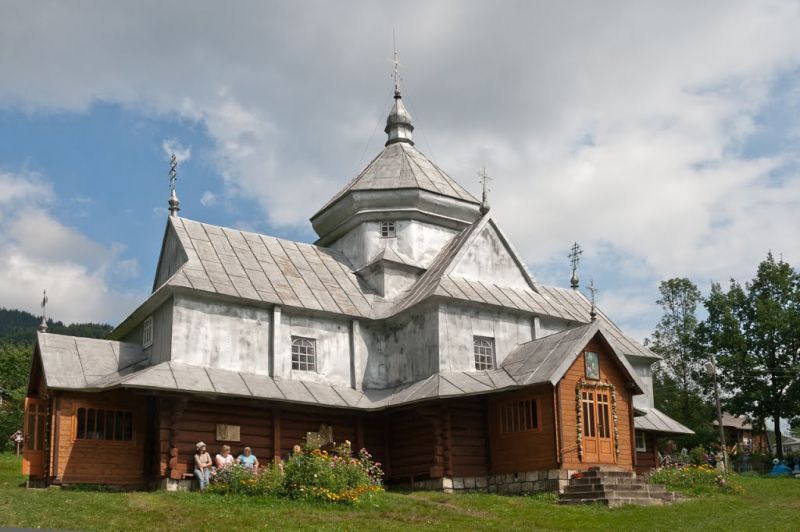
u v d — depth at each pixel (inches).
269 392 1195.3
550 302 1464.1
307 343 1311.5
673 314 2657.5
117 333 1379.2
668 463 1583.4
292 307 1284.4
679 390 2561.5
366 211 1519.4
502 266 1439.5
